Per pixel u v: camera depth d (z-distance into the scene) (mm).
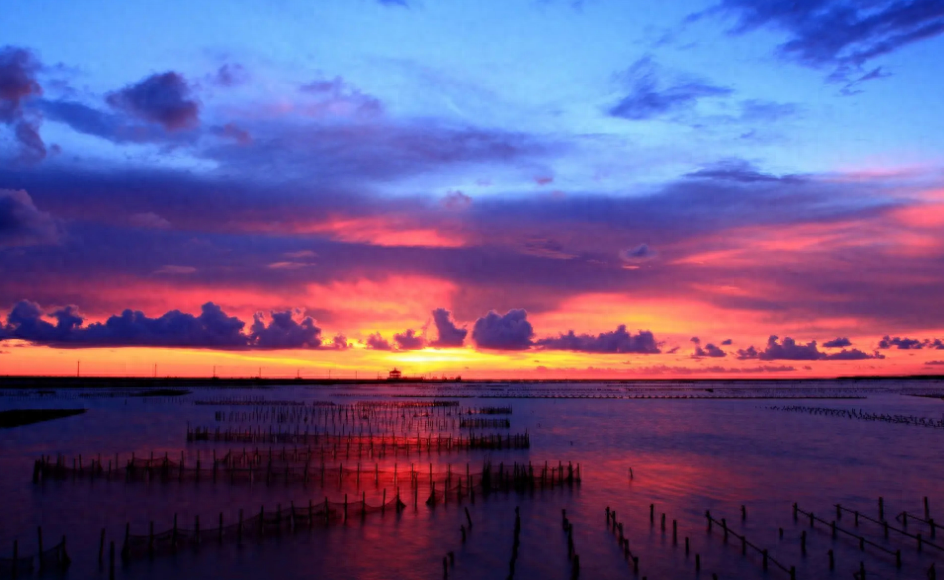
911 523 50906
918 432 119500
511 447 93312
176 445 92750
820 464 79688
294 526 47906
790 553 43844
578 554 43094
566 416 163750
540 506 55938
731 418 155500
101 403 199750
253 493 58938
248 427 123125
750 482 67438
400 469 72062
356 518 50656
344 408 180500
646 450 92875
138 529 47969
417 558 42562
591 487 64125
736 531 49031
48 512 52312
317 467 70875
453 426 131750
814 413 173500
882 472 73750
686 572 40500
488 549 44438
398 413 168000
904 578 39219
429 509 53938
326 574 39719
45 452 86188
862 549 44281
